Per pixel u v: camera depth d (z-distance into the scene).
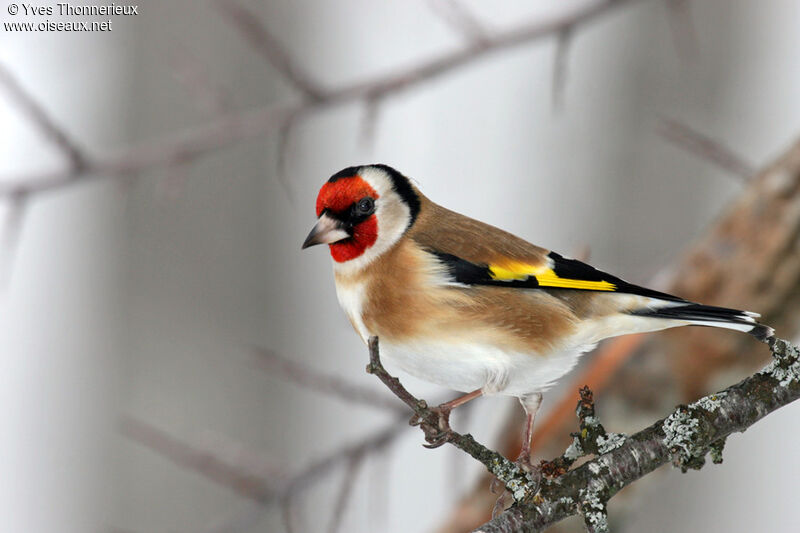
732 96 13.85
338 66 14.30
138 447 11.91
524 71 15.71
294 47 13.34
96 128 12.33
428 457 13.87
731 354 8.40
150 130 12.24
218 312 12.45
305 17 13.66
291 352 12.87
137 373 12.19
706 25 13.87
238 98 12.19
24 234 13.52
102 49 10.70
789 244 8.26
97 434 12.23
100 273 12.45
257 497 8.30
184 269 12.41
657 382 8.55
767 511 13.06
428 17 14.34
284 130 8.46
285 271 12.94
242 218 12.59
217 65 12.21
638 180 13.85
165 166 8.41
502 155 15.73
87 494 12.03
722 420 5.69
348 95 8.49
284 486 8.29
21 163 12.58
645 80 14.01
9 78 7.84
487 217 15.21
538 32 8.52
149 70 12.28
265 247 12.69
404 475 13.85
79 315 12.99
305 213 14.07
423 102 15.96
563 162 14.66
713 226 8.66
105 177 8.23
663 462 5.68
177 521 11.67
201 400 12.15
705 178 13.38
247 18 8.23
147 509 11.74
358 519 11.70
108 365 12.26
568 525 8.46
